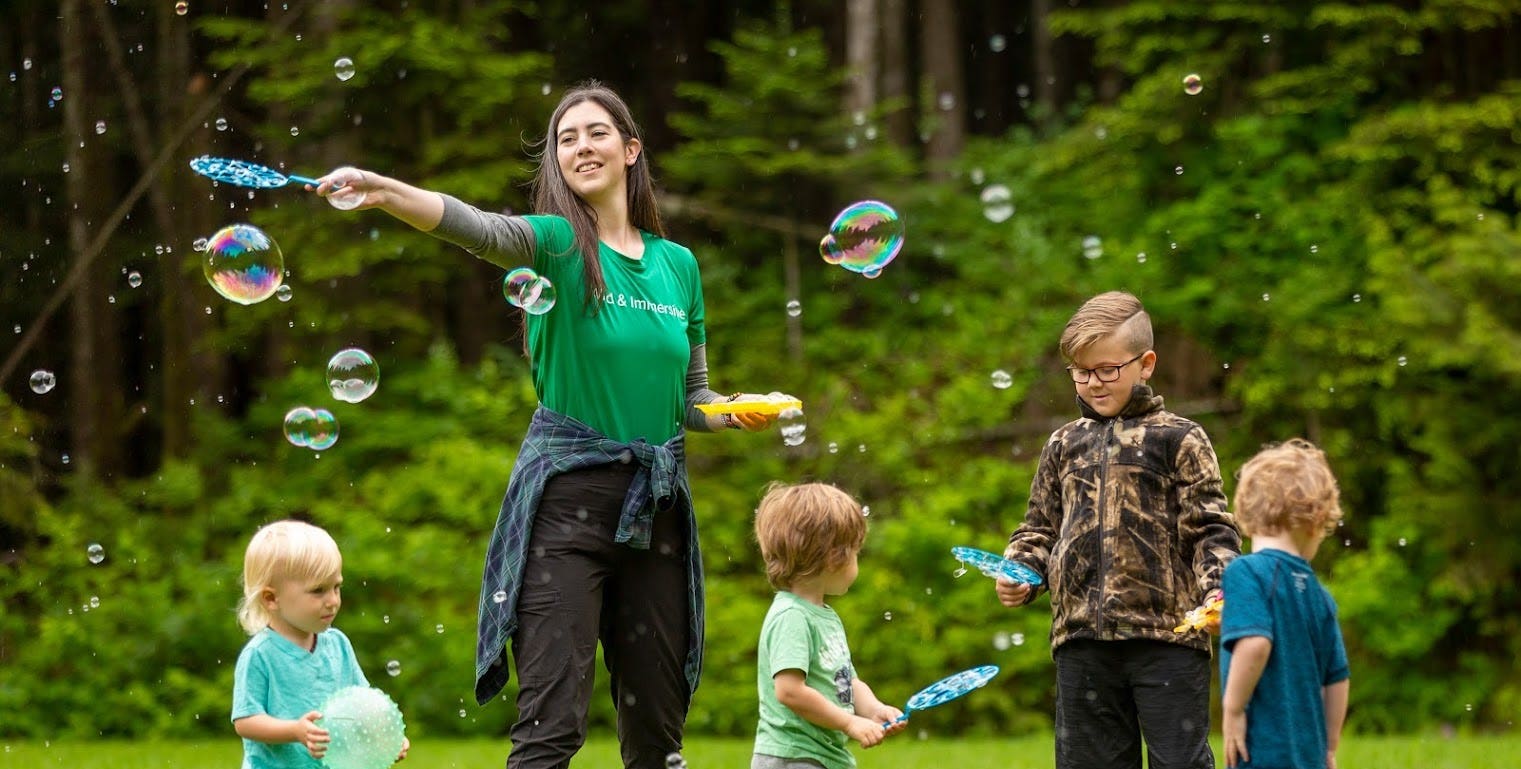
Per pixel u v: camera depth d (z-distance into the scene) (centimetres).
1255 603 668
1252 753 666
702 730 2186
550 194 754
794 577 758
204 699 2145
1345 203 2619
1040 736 2111
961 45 3984
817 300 3005
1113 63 3095
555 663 705
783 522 756
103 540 2514
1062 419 2647
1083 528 761
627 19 3509
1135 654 743
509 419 2648
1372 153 2561
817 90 2938
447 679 2133
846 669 764
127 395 3222
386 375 2753
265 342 3125
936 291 2967
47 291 3069
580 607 712
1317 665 678
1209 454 752
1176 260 2703
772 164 2875
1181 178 2814
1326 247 2595
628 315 743
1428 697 2322
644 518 724
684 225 3103
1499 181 2567
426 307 2992
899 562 2275
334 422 991
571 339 734
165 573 2431
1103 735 755
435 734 2116
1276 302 2541
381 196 658
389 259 2800
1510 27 2777
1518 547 2377
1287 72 2825
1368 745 1565
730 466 2628
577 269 734
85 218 3012
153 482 2673
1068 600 762
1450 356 2384
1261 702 668
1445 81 2820
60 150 3044
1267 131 2716
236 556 2389
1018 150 3219
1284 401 2523
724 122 2988
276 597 759
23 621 2355
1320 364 2506
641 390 741
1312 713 670
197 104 2945
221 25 2738
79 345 3014
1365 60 2683
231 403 3188
